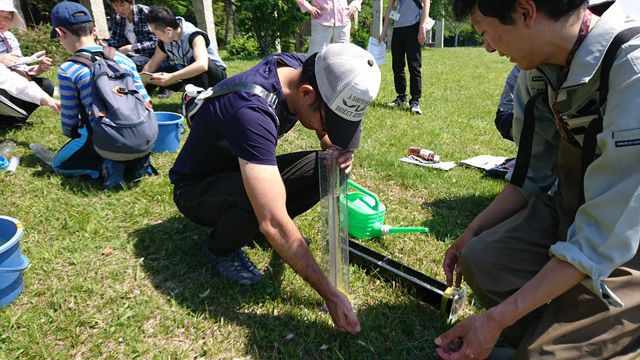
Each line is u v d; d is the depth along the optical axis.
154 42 5.81
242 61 10.55
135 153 3.14
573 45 1.35
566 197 1.67
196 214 2.26
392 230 2.69
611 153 1.28
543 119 1.82
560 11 1.27
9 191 3.09
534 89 1.77
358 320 1.90
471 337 1.47
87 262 2.42
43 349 1.86
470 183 3.59
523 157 1.91
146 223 2.82
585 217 1.36
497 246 1.72
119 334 1.97
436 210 3.17
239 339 1.97
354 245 2.54
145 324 2.04
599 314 1.40
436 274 2.46
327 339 1.97
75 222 2.75
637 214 1.25
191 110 2.20
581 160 1.48
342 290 2.15
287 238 1.80
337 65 1.73
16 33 8.13
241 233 2.17
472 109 6.51
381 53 6.29
